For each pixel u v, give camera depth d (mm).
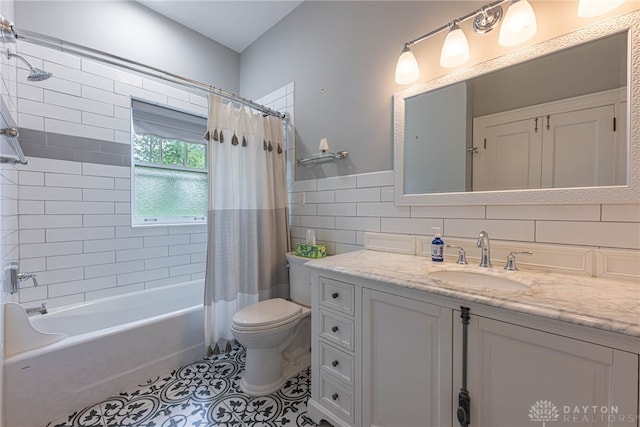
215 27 2539
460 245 1371
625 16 980
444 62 1338
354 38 1854
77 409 1427
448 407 934
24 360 1288
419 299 1004
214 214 1923
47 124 1813
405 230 1600
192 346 1905
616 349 655
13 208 1604
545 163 1143
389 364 1102
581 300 773
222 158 1948
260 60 2652
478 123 1325
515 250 1211
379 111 1717
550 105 1136
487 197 1286
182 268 2520
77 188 1942
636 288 891
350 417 1236
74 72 1921
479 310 863
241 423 1364
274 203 2221
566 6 1095
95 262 2029
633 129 965
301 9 2236
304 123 2211
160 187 2479
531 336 773
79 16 1960
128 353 1616
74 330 1840
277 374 1657
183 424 1353
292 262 2033
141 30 2254
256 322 1514
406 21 1587
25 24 1751
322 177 2072
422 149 1515
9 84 1430
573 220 1085
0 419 1174
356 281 1201
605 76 1023
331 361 1315
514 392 809
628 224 981
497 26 1257
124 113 2158
